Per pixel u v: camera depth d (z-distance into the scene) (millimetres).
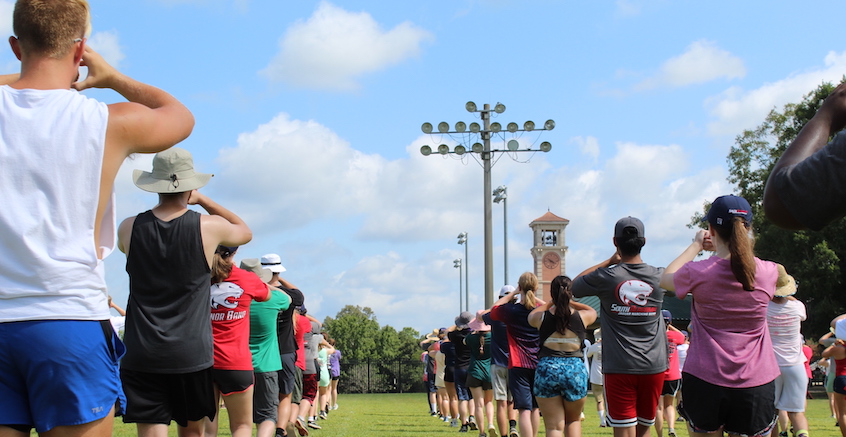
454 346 15188
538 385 7234
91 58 2971
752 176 44281
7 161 2635
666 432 14242
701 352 5039
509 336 8836
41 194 2654
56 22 2787
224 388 5996
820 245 37875
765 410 4949
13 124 2674
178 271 4617
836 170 1919
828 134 2162
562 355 7219
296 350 10852
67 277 2648
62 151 2684
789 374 8469
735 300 4961
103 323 2787
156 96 3061
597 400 15273
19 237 2596
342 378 54219
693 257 5461
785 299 8516
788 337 8500
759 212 42219
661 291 6348
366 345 89562
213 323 5957
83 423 2678
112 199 2867
